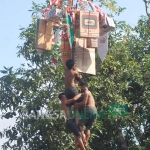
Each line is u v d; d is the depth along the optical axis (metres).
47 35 10.41
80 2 10.31
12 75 17.27
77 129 9.64
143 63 20.20
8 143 17.31
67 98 9.81
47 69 17.06
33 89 17.16
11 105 17.42
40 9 17.66
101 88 17.45
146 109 19.28
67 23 10.12
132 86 19.73
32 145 17.09
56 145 16.67
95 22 9.91
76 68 10.09
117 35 19.06
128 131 19.73
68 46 10.41
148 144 18.66
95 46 10.37
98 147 19.25
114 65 17.95
